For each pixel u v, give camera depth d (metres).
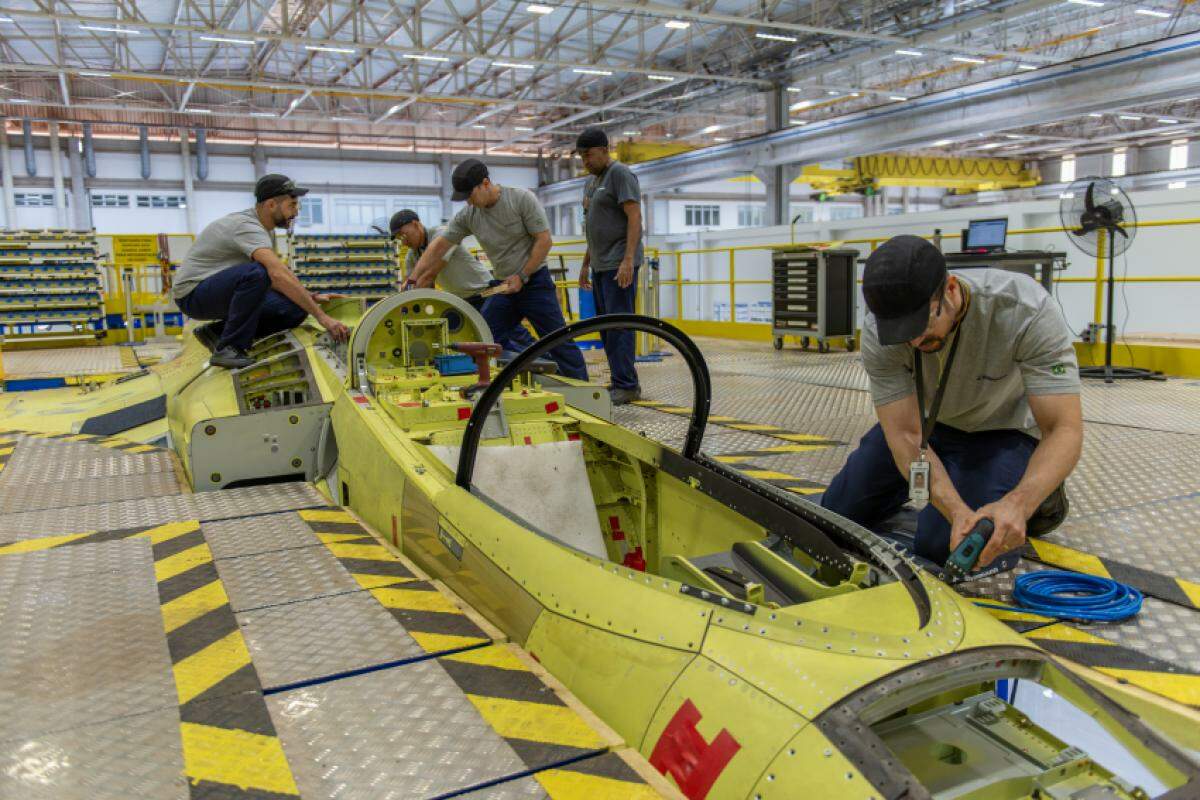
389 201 32.12
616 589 2.20
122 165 28.38
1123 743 1.70
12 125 26.83
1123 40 20.47
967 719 1.83
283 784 1.81
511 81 24.70
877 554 2.21
